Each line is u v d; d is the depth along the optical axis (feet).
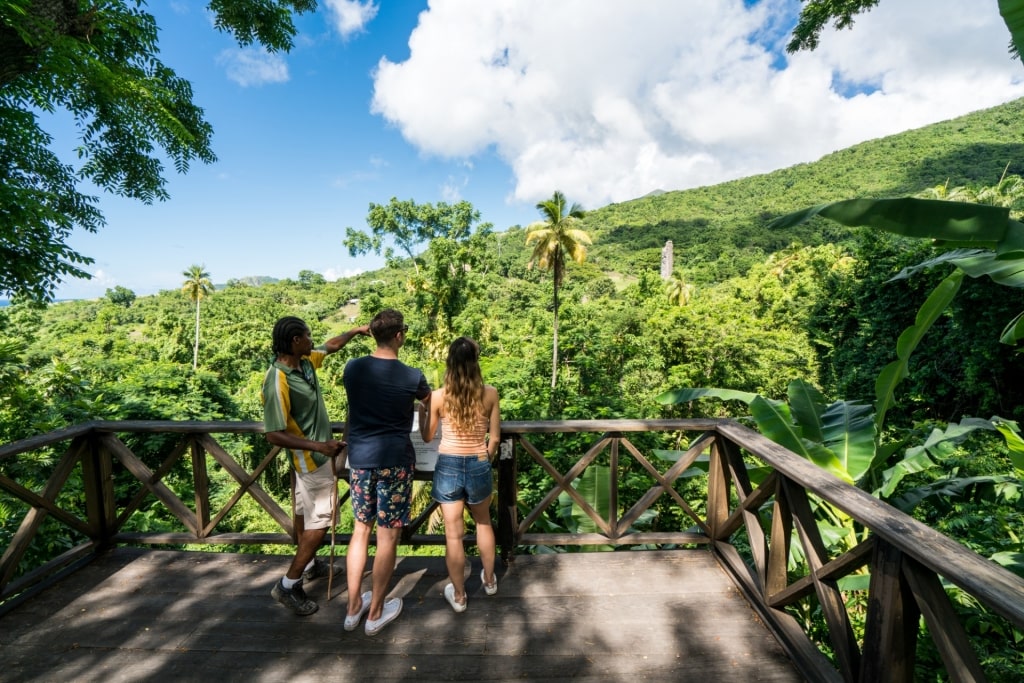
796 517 7.18
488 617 8.10
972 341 39.96
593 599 8.59
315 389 8.10
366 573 9.41
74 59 17.79
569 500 18.39
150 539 10.18
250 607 8.38
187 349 166.61
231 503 10.18
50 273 19.19
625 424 9.82
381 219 116.47
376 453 7.50
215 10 28.19
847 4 34.50
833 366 63.87
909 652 5.31
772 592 7.85
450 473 7.89
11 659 7.16
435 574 9.39
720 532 9.98
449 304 109.81
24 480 16.24
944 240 7.29
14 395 20.56
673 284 160.35
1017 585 3.96
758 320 107.86
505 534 9.73
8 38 16.44
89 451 9.95
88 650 7.35
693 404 71.56
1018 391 39.01
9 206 17.01
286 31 30.22
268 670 6.94
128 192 32.60
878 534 5.27
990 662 9.61
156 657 7.20
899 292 46.91
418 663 7.08
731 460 9.67
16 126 20.26
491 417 8.14
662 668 6.96
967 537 13.03
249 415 69.26
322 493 8.00
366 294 118.42
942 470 17.04
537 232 90.58
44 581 8.95
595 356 87.76
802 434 12.76
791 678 6.76
